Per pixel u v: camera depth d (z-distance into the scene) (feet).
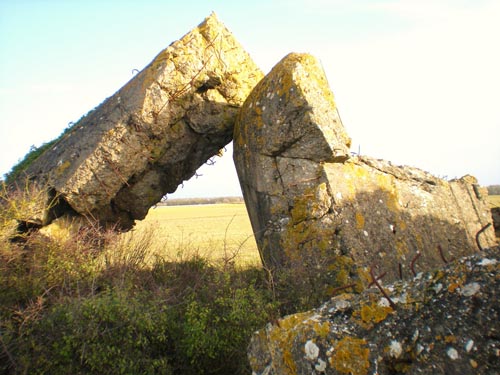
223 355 15.51
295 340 8.91
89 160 21.80
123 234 21.83
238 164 22.30
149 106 21.80
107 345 14.85
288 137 19.80
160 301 16.39
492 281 7.73
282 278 17.72
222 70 23.15
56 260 18.62
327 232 18.61
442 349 7.61
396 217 20.47
